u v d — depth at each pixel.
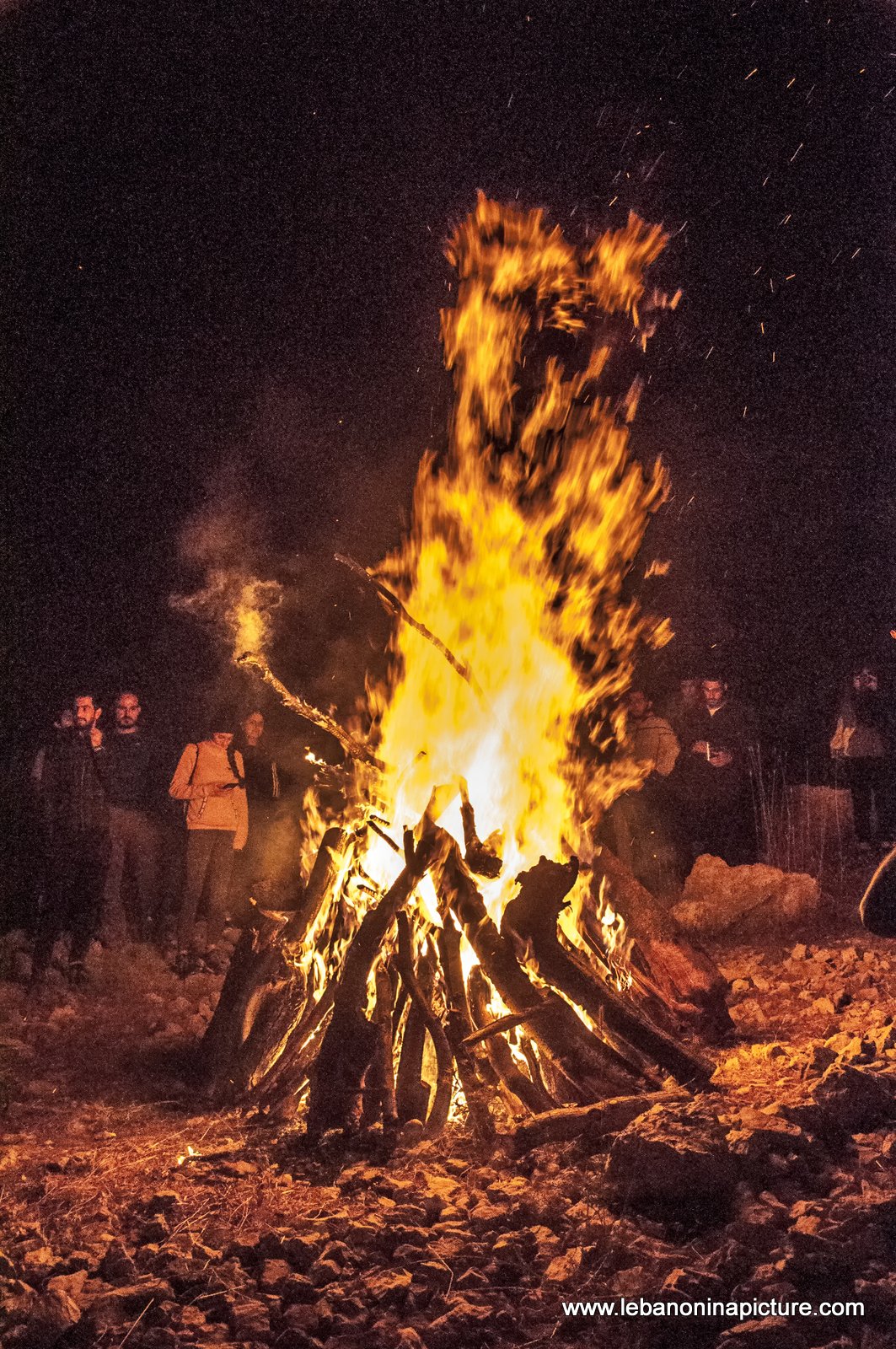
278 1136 4.17
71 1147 4.46
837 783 11.90
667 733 8.41
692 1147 3.34
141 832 8.84
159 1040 6.05
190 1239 3.33
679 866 8.59
